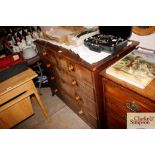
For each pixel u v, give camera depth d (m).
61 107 2.50
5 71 1.85
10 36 2.55
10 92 1.82
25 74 1.94
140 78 1.12
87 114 1.87
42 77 2.89
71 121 2.23
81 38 1.58
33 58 2.51
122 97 1.23
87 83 1.48
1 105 1.97
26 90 1.96
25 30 2.62
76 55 1.50
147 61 1.27
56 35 1.78
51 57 1.89
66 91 2.07
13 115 2.04
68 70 1.67
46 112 2.28
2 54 2.52
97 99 1.50
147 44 1.55
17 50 2.54
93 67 1.29
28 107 2.13
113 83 1.23
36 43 2.06
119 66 1.26
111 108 1.44
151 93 1.03
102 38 1.49
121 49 1.42
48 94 2.80
